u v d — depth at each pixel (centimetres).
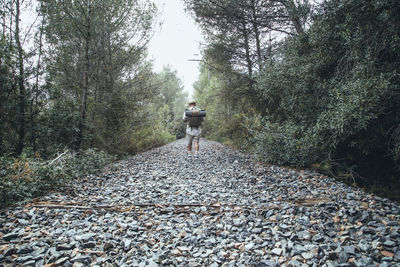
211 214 349
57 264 217
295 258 223
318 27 625
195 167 749
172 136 2394
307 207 364
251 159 888
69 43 823
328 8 582
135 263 222
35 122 679
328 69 675
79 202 395
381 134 555
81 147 868
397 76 468
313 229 288
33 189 411
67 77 834
